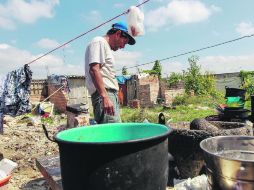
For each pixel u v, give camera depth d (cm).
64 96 2167
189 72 2628
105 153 190
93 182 193
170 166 336
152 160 202
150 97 2378
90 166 193
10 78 661
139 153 195
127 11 468
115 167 191
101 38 403
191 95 2425
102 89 385
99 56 394
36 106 1697
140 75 2492
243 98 568
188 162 339
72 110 927
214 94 2603
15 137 986
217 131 327
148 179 200
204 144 244
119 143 188
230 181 202
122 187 192
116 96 417
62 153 209
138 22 463
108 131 278
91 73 391
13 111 661
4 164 425
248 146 260
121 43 429
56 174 353
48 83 2309
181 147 343
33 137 962
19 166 621
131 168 193
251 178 193
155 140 202
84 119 902
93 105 410
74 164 199
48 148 782
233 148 263
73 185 203
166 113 1709
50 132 1070
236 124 389
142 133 272
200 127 347
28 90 665
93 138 270
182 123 453
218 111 571
